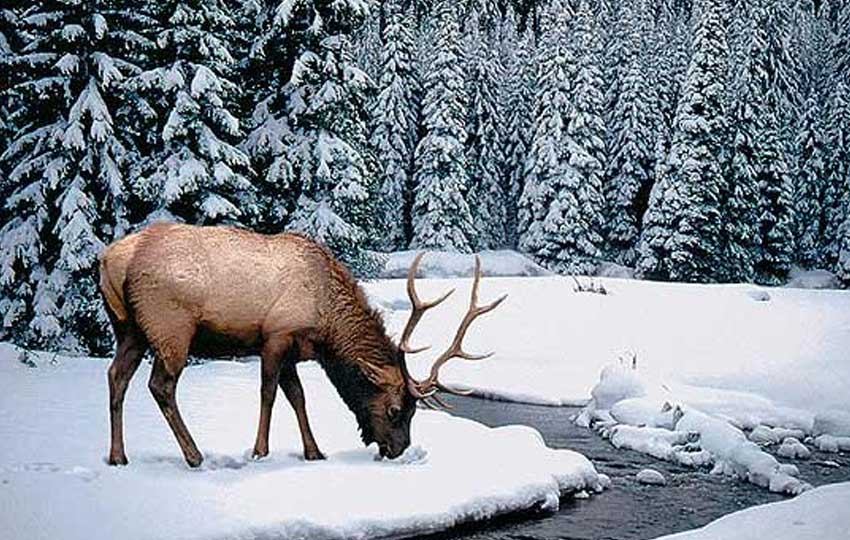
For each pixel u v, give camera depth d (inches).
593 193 1727.4
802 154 1834.4
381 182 1713.8
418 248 1718.8
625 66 1879.9
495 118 1909.4
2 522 247.3
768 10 1977.1
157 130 637.3
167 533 249.8
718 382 652.1
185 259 304.5
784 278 1696.6
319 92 709.9
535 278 1101.1
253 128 725.9
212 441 349.4
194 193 633.0
